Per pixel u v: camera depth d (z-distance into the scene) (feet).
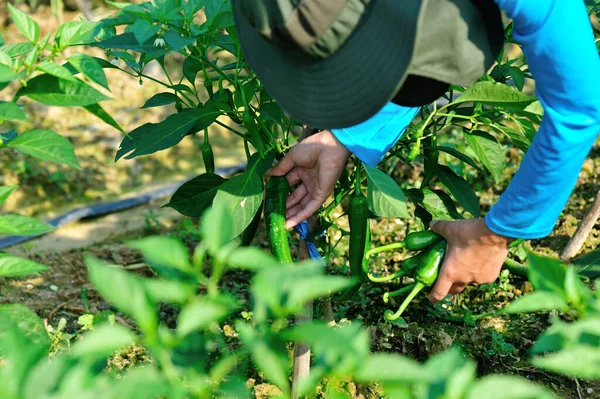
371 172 7.06
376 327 10.83
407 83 6.65
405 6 5.33
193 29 7.43
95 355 3.47
